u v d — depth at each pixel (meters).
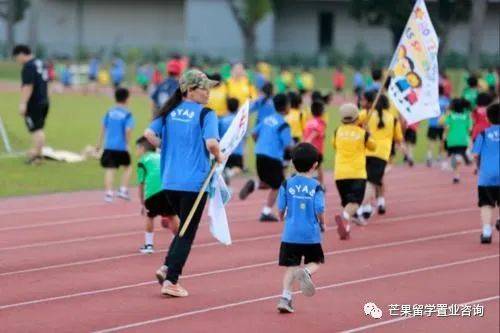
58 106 68.44
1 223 25.61
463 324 17.09
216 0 116.44
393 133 26.67
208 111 17.20
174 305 17.22
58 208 28.30
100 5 124.75
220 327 15.93
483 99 32.16
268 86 31.72
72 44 123.12
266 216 26.69
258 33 115.69
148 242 21.80
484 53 106.06
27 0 115.75
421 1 23.08
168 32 123.31
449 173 39.44
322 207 16.78
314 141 27.77
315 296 18.52
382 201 28.77
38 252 21.80
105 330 15.49
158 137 17.45
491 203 24.50
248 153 44.12
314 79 103.38
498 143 24.03
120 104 29.55
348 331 16.16
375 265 21.67
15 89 80.75
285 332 15.80
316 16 119.56
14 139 44.06
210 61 109.19
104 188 32.53
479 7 93.12
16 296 17.64
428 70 23.08
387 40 118.56
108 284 18.73
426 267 21.69
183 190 17.14
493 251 23.72
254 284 19.19
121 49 119.38
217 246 23.02
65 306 16.97
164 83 36.53
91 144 45.50
